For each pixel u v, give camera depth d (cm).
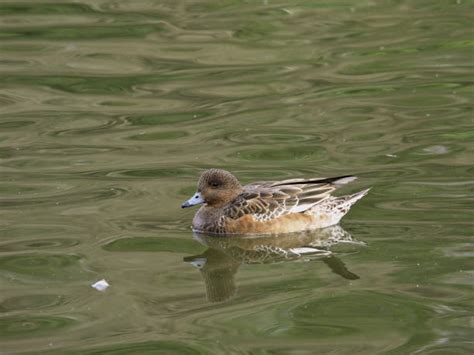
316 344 1123
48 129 1970
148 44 2470
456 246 1386
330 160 1762
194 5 2722
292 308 1221
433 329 1152
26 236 1462
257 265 1386
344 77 2234
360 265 1350
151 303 1242
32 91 2195
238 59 2366
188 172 1727
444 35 2470
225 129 1950
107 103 2122
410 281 1284
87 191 1644
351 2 2734
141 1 2748
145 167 1756
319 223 1522
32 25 2594
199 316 1205
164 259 1399
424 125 1927
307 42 2461
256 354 1098
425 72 2245
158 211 1566
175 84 2231
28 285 1295
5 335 1152
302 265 1376
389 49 2395
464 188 1599
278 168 1731
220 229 1522
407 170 1697
